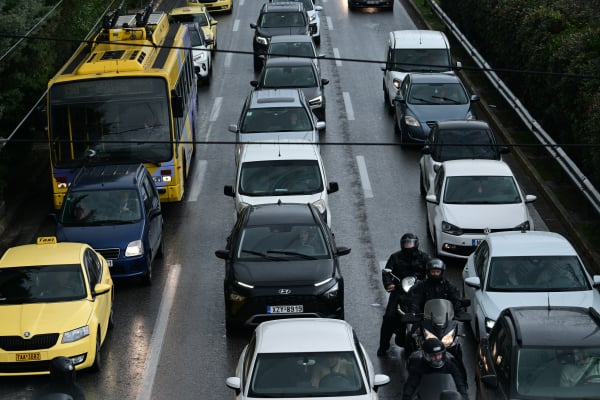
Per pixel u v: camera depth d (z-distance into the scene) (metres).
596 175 43.00
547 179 50.50
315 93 60.66
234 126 51.34
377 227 45.62
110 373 31.81
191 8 85.44
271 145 45.44
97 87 44.81
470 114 56.34
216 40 85.75
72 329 30.80
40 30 53.66
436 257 41.38
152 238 40.41
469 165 43.16
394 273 31.86
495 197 41.53
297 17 79.31
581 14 57.22
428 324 27.05
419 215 47.00
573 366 23.80
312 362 25.05
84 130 44.97
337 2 102.94
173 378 31.38
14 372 30.56
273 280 33.00
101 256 36.66
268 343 25.69
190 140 54.59
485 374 25.78
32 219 48.97
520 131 58.84
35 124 58.06
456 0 84.00
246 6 103.00
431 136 50.28
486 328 31.02
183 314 36.69
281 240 34.75
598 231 43.47
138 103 45.03
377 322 35.44
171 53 49.59
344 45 83.75
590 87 45.66
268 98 53.34
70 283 32.53
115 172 42.03
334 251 34.69
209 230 46.03
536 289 32.03
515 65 62.47
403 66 65.50
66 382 23.81
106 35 50.16
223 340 34.22
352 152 56.91
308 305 32.81
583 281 32.38
